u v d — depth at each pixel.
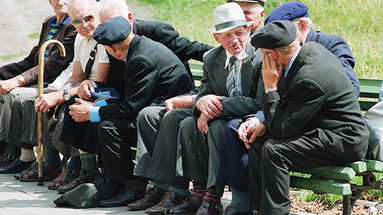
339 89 12.66
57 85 18.78
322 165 12.79
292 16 14.48
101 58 16.81
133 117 15.66
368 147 13.38
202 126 13.98
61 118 17.31
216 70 14.77
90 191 15.58
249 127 13.20
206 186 14.38
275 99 12.85
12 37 38.47
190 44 17.38
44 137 18.06
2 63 34.44
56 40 17.95
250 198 13.12
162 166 14.87
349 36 27.92
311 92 12.45
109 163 15.55
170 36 17.34
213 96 14.14
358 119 12.80
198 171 14.29
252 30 15.84
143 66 15.53
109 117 15.70
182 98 15.26
